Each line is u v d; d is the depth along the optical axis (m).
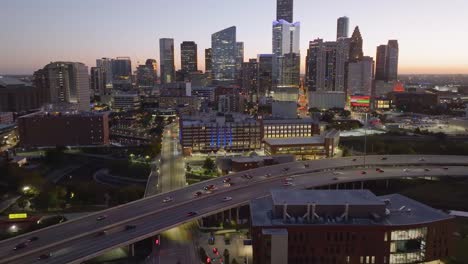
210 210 186.12
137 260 154.88
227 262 152.38
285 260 132.38
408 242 136.50
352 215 142.00
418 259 137.62
